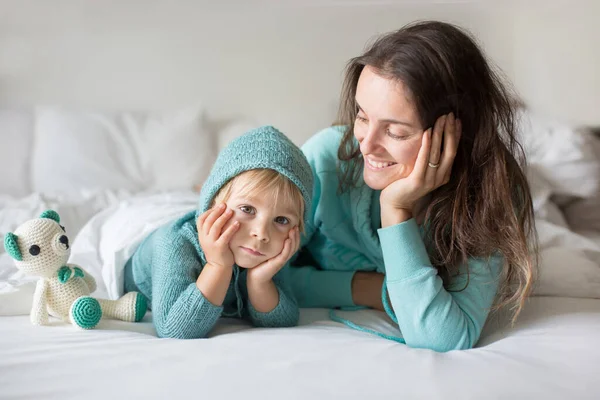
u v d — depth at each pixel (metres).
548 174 2.06
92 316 1.03
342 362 0.90
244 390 0.81
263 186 1.03
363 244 1.30
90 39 2.43
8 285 1.16
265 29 2.53
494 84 1.14
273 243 1.05
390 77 1.00
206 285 1.03
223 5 2.49
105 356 0.89
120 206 1.71
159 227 1.28
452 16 2.59
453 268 1.12
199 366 0.87
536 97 2.65
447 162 1.05
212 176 1.10
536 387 0.84
